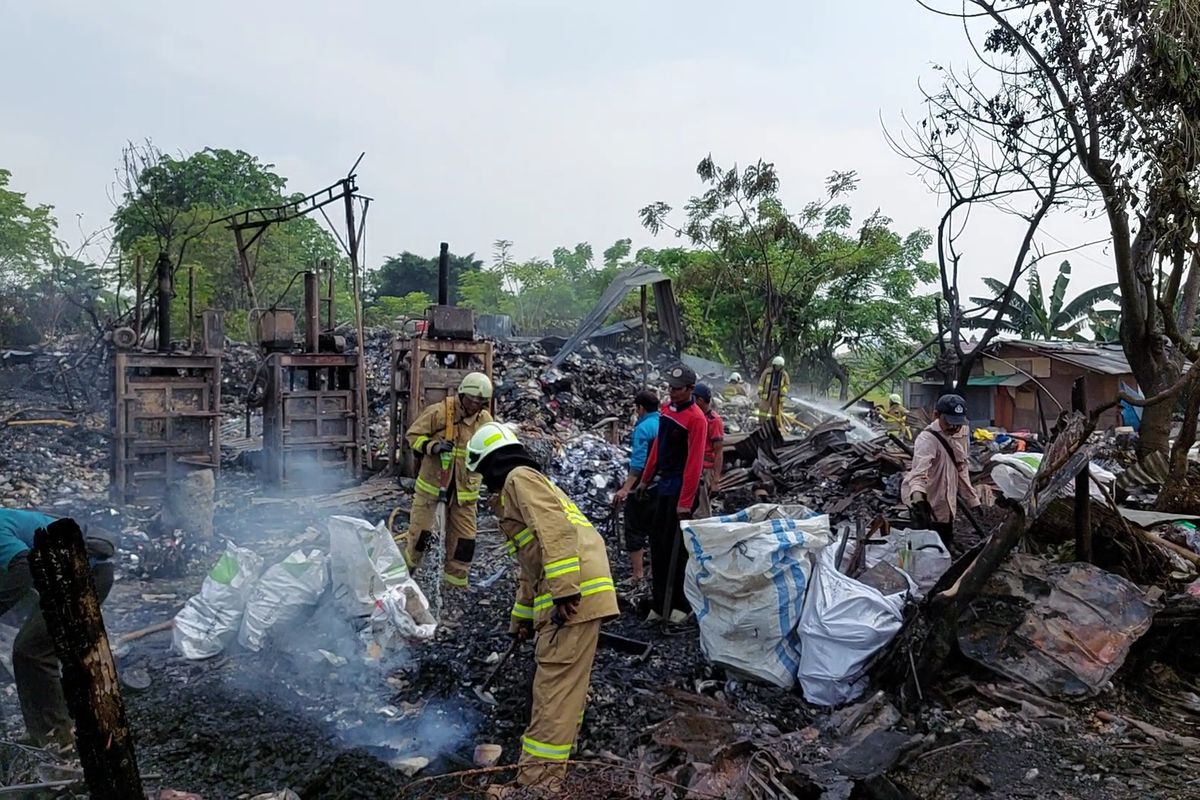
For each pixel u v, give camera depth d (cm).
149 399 967
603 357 2070
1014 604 488
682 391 602
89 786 256
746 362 2962
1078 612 481
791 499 1008
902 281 3038
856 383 3528
